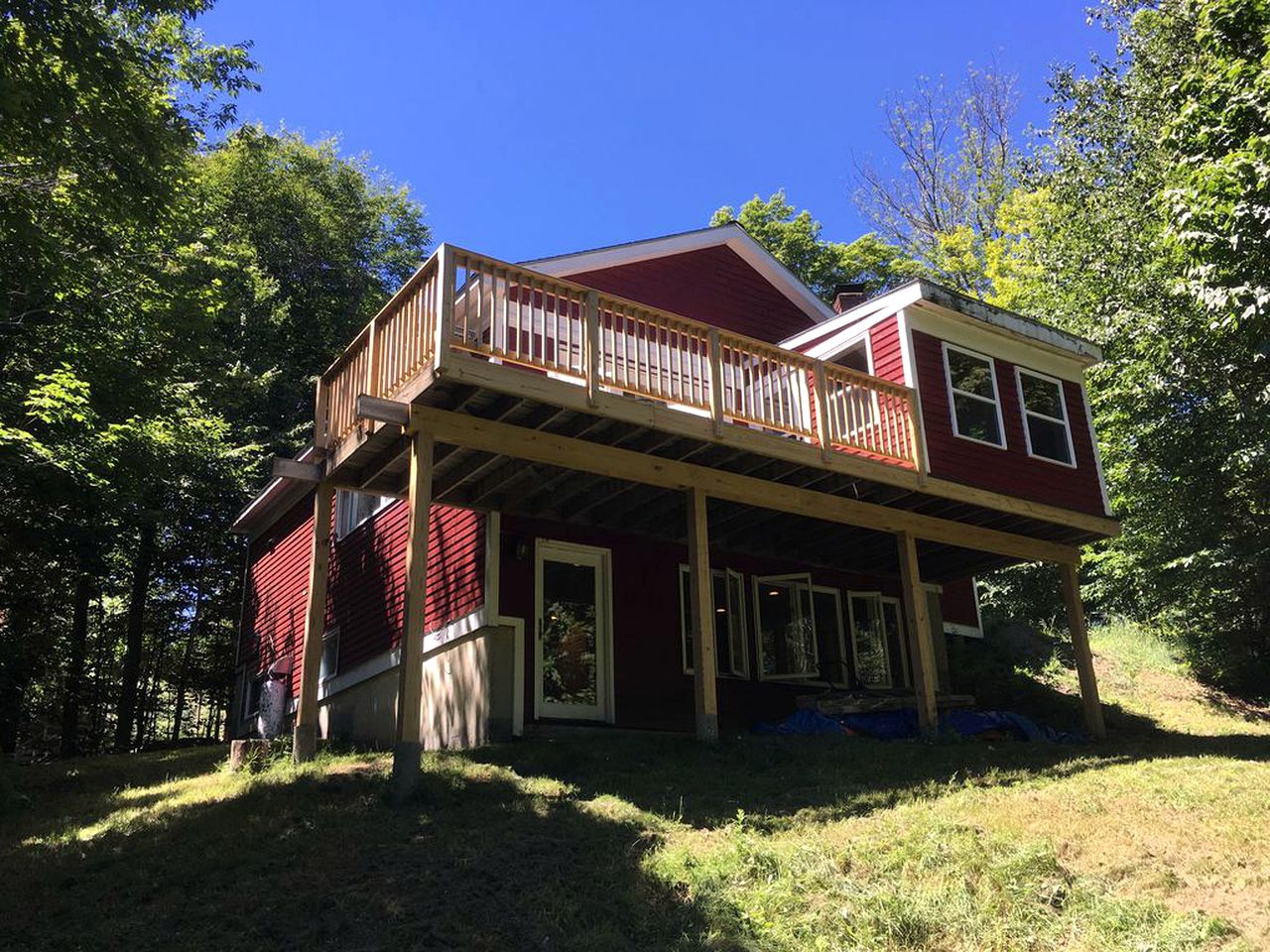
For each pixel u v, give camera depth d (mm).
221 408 21062
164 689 23938
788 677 13055
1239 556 16000
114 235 13359
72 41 9688
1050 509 12555
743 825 6246
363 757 8992
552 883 5078
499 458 9172
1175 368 16000
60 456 13000
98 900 5301
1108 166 20688
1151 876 5031
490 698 10234
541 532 11391
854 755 9078
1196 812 6316
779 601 13516
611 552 11992
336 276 30000
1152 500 17141
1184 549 16828
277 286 26141
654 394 9047
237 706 19141
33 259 11930
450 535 11734
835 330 13203
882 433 11148
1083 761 8898
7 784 9281
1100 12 22094
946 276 30016
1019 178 26047
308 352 28422
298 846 5773
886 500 11633
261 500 17797
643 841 5871
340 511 15547
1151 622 19797
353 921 4680
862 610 14688
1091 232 19781
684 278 14531
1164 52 19203
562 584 11500
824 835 5957
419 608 7406
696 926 4586
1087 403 14156
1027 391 13398
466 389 8023
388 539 13492
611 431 9320
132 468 14633
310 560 16328
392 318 8766
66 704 19641
